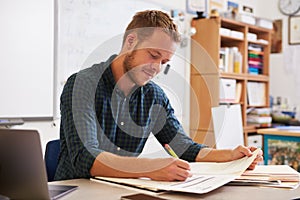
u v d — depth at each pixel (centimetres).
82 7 279
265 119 404
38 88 256
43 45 258
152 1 332
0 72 240
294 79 442
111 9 298
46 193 88
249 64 399
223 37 362
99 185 106
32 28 253
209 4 394
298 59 439
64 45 269
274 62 457
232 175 116
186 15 365
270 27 417
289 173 123
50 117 263
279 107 439
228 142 290
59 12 266
